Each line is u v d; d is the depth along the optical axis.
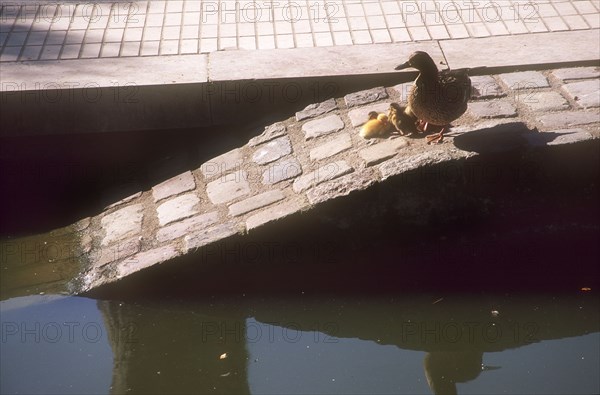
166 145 5.49
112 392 4.58
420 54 4.85
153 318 4.87
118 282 4.95
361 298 4.92
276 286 4.98
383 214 4.99
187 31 5.80
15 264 5.11
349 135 5.24
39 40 5.73
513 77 5.41
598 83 5.34
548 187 5.05
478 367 4.64
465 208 5.03
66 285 5.01
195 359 4.71
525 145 4.97
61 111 5.38
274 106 5.46
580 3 5.93
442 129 5.05
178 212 5.16
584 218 5.08
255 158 5.30
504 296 4.90
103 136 5.45
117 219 5.23
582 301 4.87
